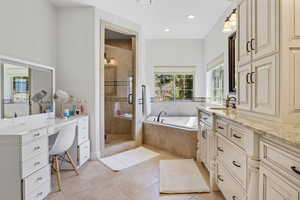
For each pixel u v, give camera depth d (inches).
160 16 140.0
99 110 125.9
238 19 73.6
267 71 53.2
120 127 185.5
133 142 149.2
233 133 61.2
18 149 59.1
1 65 74.9
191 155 122.2
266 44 53.4
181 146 127.9
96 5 119.1
